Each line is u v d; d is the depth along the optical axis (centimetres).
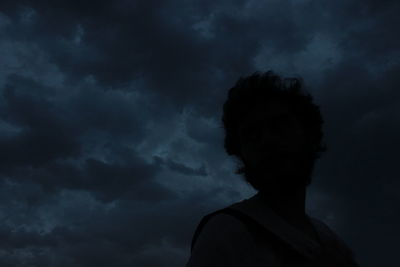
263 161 130
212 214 118
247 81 149
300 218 135
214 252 102
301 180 133
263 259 104
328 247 134
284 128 134
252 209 120
